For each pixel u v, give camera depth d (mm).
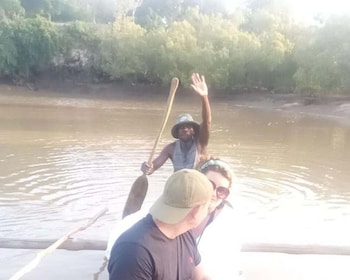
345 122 36688
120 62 57156
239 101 52344
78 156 18641
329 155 20906
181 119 6707
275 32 54906
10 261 7477
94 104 46375
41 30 58000
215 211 3746
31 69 58406
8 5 72188
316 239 9953
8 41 57438
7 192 13156
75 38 58625
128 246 2803
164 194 2889
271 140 25312
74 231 7043
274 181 15391
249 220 11172
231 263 3621
